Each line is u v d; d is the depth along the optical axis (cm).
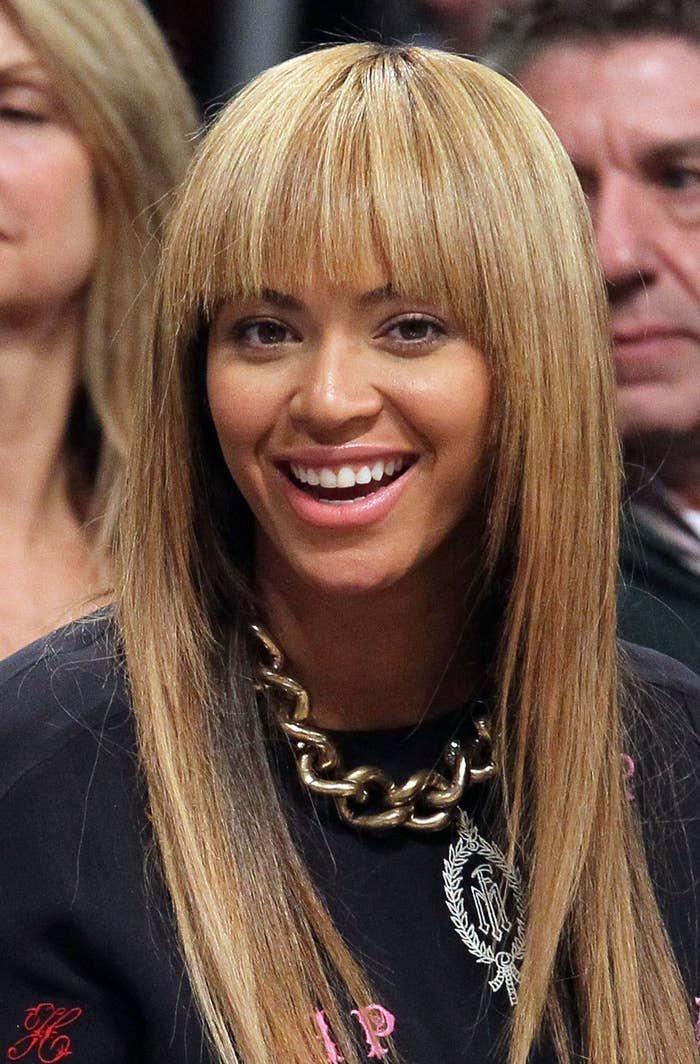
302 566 443
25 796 441
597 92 664
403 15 794
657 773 511
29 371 637
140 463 463
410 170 422
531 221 438
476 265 429
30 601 630
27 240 626
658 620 653
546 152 448
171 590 463
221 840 450
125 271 646
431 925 464
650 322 667
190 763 452
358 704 473
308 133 423
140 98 640
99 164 636
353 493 437
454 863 472
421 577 465
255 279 423
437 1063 451
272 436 436
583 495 460
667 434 670
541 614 466
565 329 446
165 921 441
